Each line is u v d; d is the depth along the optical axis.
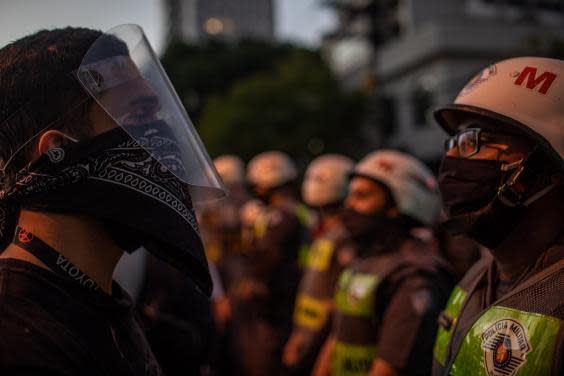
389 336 2.11
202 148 1.23
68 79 1.00
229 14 96.12
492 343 1.26
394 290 2.22
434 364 1.60
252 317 4.71
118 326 1.07
